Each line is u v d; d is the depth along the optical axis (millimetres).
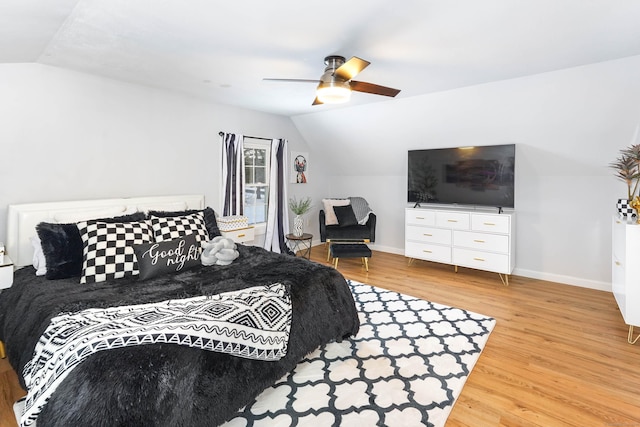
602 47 2455
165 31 2156
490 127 3914
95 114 3191
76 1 1757
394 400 1898
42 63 2832
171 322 1602
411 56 2625
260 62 2766
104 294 2113
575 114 3285
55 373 1341
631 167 2898
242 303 1886
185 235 3000
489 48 2469
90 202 3072
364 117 4656
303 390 1999
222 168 4375
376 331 2756
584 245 3809
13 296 2223
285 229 5266
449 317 3014
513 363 2270
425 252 4629
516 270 4320
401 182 5449
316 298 2309
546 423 1708
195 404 1473
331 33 2189
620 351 2402
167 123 3771
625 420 1723
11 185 2752
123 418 1262
